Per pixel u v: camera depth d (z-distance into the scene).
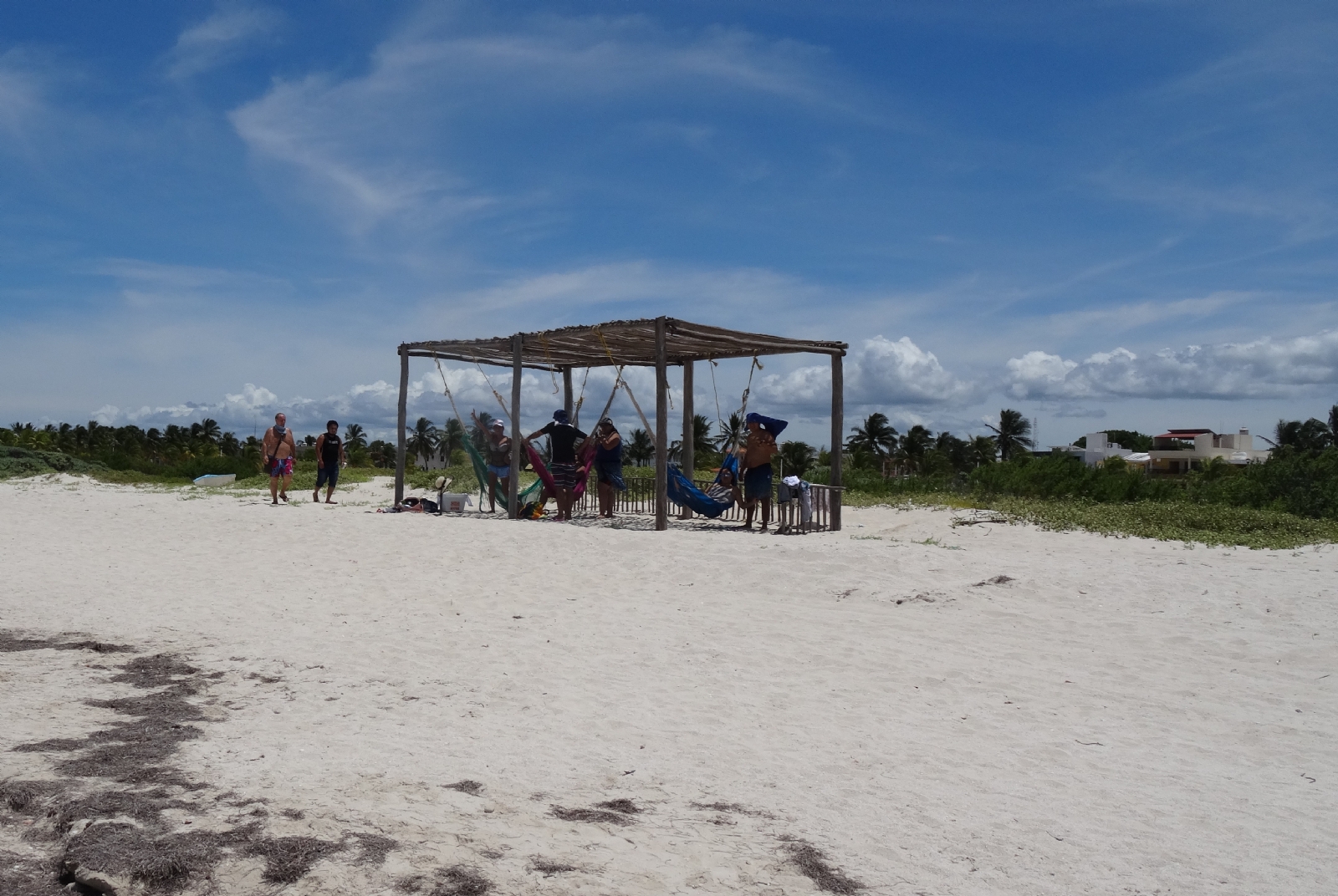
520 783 4.23
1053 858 3.58
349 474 28.33
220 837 3.46
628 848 3.53
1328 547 12.06
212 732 4.88
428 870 3.25
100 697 5.49
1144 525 14.88
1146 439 100.44
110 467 31.09
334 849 3.38
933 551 10.89
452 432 25.70
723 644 7.25
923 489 22.44
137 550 11.99
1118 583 9.27
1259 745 5.09
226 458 29.80
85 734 4.74
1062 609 8.42
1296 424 79.56
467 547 11.72
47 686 5.70
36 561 11.03
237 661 6.50
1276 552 12.04
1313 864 3.57
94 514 15.80
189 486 24.97
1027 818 3.98
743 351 15.72
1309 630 7.56
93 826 3.54
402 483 17.50
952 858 3.56
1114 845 3.72
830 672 6.50
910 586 9.06
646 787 4.24
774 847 3.59
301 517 14.90
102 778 4.10
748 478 13.80
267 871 3.23
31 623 7.65
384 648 6.99
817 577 9.49
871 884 3.31
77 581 9.69
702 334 13.79
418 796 3.98
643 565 10.41
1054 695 6.00
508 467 16.44
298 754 4.54
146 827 3.54
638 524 14.86
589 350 16.48
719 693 5.93
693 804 4.05
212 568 10.65
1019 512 16.81
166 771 4.21
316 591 9.30
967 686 6.19
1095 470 20.98
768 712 5.54
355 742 4.77
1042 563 10.38
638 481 17.45
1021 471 21.05
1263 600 8.52
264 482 24.88
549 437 15.48
